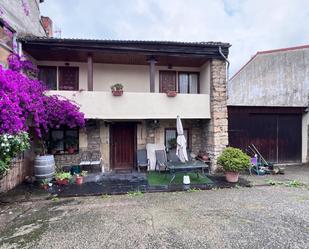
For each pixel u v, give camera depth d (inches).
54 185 265.9
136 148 360.8
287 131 390.0
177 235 144.6
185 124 371.6
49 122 274.1
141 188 253.8
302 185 263.3
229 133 364.2
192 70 383.9
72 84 350.6
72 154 336.8
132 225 159.9
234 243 134.2
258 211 183.6
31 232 150.9
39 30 388.5
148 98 314.0
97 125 345.7
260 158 358.9
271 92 530.6
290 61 500.7
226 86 329.4
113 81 363.6
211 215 176.4
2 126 195.2
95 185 266.4
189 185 264.5
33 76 314.5
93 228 155.9
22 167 279.6
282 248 128.2
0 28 243.6
